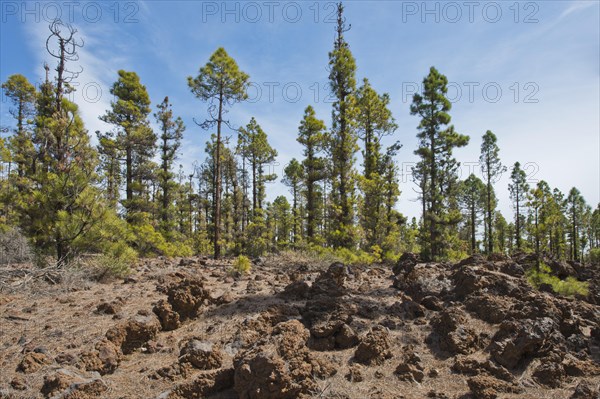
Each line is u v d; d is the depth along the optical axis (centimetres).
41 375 463
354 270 1251
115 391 449
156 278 1079
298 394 437
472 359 533
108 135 2467
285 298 841
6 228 1420
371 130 3139
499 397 452
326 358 543
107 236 1076
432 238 2439
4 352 527
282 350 483
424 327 675
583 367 524
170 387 461
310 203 2967
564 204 5331
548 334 548
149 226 1895
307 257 1752
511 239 5497
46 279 941
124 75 2631
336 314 664
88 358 495
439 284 919
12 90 2511
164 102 3014
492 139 4103
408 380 493
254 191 3606
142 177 2634
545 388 479
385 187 2616
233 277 1190
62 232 999
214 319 702
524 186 4353
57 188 1034
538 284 1062
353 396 445
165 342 601
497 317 687
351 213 2381
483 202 4809
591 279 1244
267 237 2817
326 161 2728
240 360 466
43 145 1137
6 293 820
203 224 4112
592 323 730
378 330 600
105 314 698
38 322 650
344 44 2561
